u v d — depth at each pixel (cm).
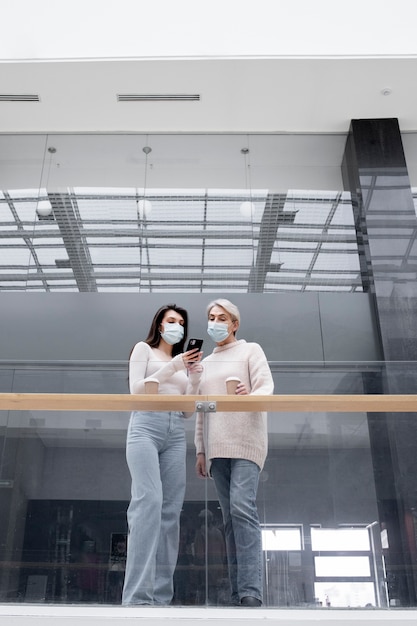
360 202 557
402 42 509
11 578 196
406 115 584
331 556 201
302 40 511
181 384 237
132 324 510
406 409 225
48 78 530
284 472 214
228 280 539
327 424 223
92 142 611
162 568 200
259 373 236
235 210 580
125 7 524
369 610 194
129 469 212
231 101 564
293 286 537
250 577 199
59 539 202
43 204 578
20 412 220
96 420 220
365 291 534
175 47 511
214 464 216
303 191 592
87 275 538
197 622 188
